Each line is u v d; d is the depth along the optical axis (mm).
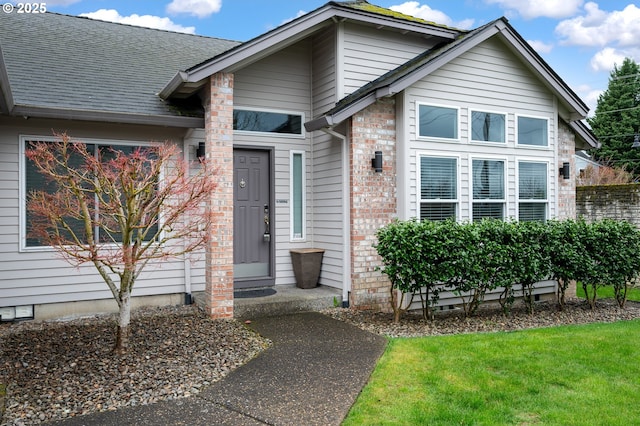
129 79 8023
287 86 8523
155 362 4945
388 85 7238
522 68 8992
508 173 8805
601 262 8125
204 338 5801
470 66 8414
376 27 8297
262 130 8320
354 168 7566
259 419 3736
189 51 9992
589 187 12219
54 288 7004
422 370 4797
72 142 6656
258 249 8289
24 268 6848
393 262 6750
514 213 8844
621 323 7000
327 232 8258
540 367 4895
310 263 8180
